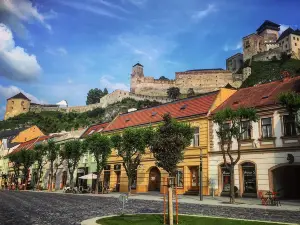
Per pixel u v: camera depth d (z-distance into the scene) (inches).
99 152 1635.1
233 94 1549.0
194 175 1441.9
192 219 589.9
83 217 664.4
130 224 537.3
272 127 1165.7
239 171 1245.1
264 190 1144.2
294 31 6284.5
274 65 5787.4
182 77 6560.0
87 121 5866.1
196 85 6397.6
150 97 6200.8
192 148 1448.1
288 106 881.5
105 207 890.7
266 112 1197.1
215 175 1333.7
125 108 5728.3
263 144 1184.8
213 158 1357.0
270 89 1348.4
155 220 584.1
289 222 566.3
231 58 7283.5
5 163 3430.1
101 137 1633.9
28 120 6501.0
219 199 1159.0
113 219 589.0
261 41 6717.5
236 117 1026.7
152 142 647.1
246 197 1195.3
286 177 1194.6
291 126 1111.6
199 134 1444.4
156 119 1712.6
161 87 6663.4
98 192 1784.0
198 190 1400.1
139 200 1153.4
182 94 6382.9
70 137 2335.1
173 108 1734.7
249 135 1253.7
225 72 6205.7
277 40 6624.0
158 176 1640.0
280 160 1114.7
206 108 1481.3
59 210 808.3
